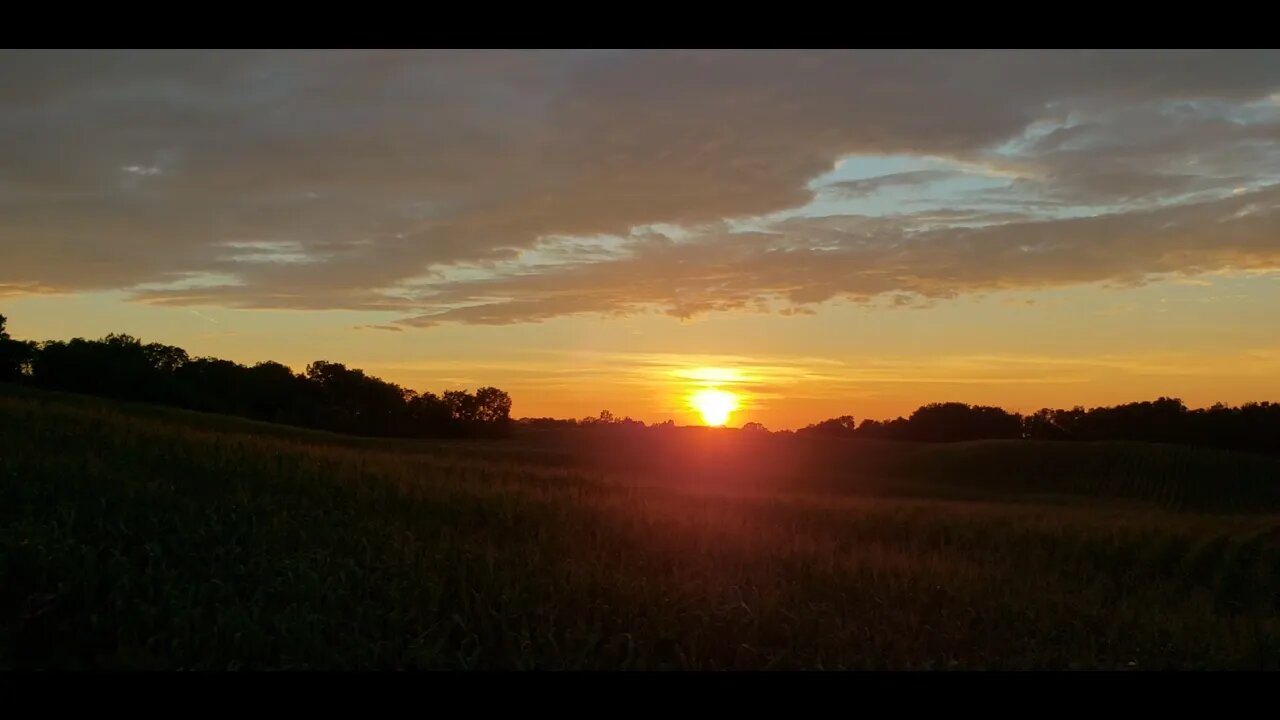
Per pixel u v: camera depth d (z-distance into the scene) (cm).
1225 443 9288
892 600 1144
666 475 4988
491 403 9956
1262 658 1012
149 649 811
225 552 1057
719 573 1208
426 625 917
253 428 4688
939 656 953
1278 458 6116
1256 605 1532
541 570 1095
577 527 1415
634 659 872
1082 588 1450
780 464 6259
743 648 908
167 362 8344
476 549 1165
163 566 969
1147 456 6019
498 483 1888
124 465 1478
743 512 2034
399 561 1086
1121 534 1964
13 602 885
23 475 1283
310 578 975
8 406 2031
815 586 1185
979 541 1923
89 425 1881
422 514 1436
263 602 928
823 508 2209
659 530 1432
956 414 11044
